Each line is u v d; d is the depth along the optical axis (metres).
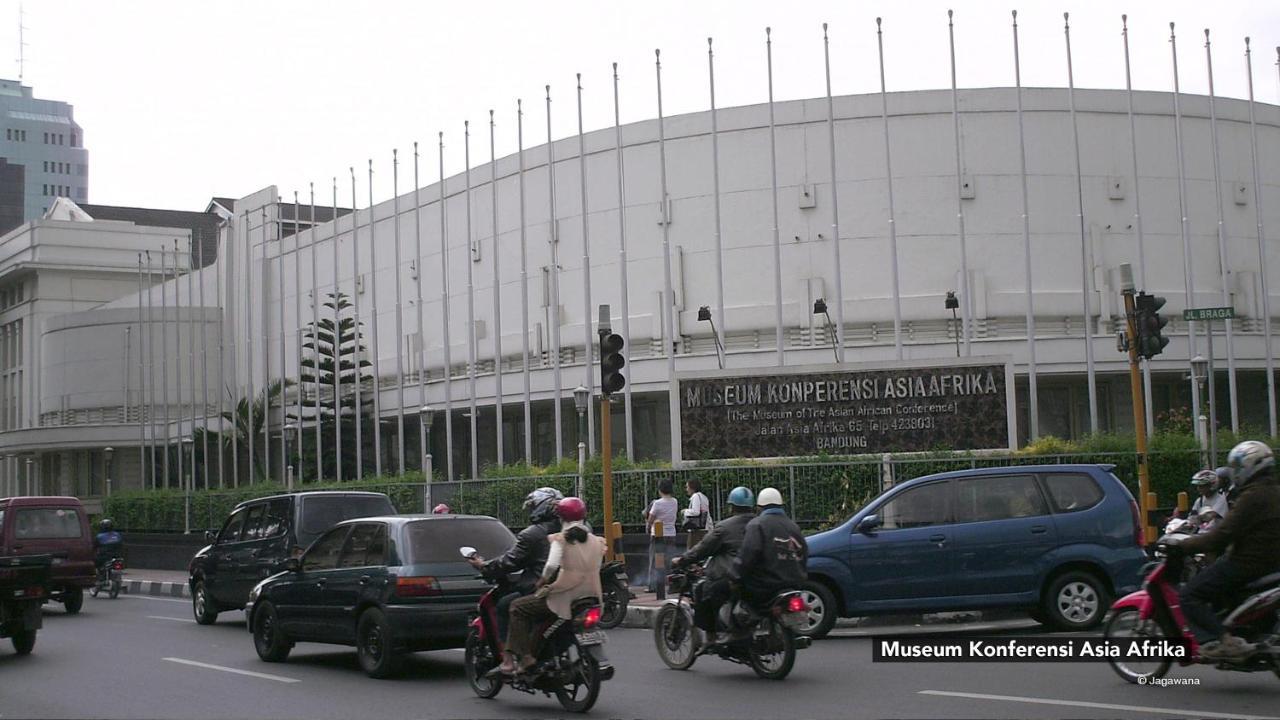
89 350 52.41
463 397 38.84
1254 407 35.69
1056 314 33.31
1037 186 33.81
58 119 182.25
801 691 10.17
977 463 20.48
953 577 13.18
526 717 9.56
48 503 21.25
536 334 36.97
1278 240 35.41
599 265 36.66
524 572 10.24
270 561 16.94
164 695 10.96
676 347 34.94
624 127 36.62
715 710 9.44
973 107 34.03
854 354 33.56
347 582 12.23
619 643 14.81
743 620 11.00
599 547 9.90
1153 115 34.44
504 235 38.84
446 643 11.76
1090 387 25.55
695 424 22.66
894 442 21.84
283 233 49.41
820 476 20.84
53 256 58.88
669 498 18.78
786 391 22.34
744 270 34.94
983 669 10.99
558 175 37.75
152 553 34.25
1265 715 8.41
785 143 34.88
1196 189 34.50
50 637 16.77
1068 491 13.46
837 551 13.28
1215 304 34.09
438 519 12.20
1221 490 14.88
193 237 64.50
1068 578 13.20
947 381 21.80
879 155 34.25
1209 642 9.20
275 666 13.07
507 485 23.72
